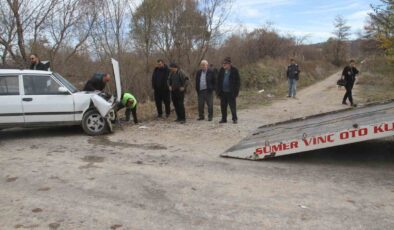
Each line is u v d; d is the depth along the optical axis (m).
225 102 11.41
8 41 14.31
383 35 15.27
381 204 5.32
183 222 4.80
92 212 5.10
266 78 30.50
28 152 8.17
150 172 6.77
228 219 4.88
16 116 9.27
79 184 6.15
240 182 6.27
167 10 22.70
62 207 5.26
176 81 11.28
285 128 8.38
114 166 7.12
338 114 8.84
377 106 8.84
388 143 8.70
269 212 5.08
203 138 9.55
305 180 6.36
